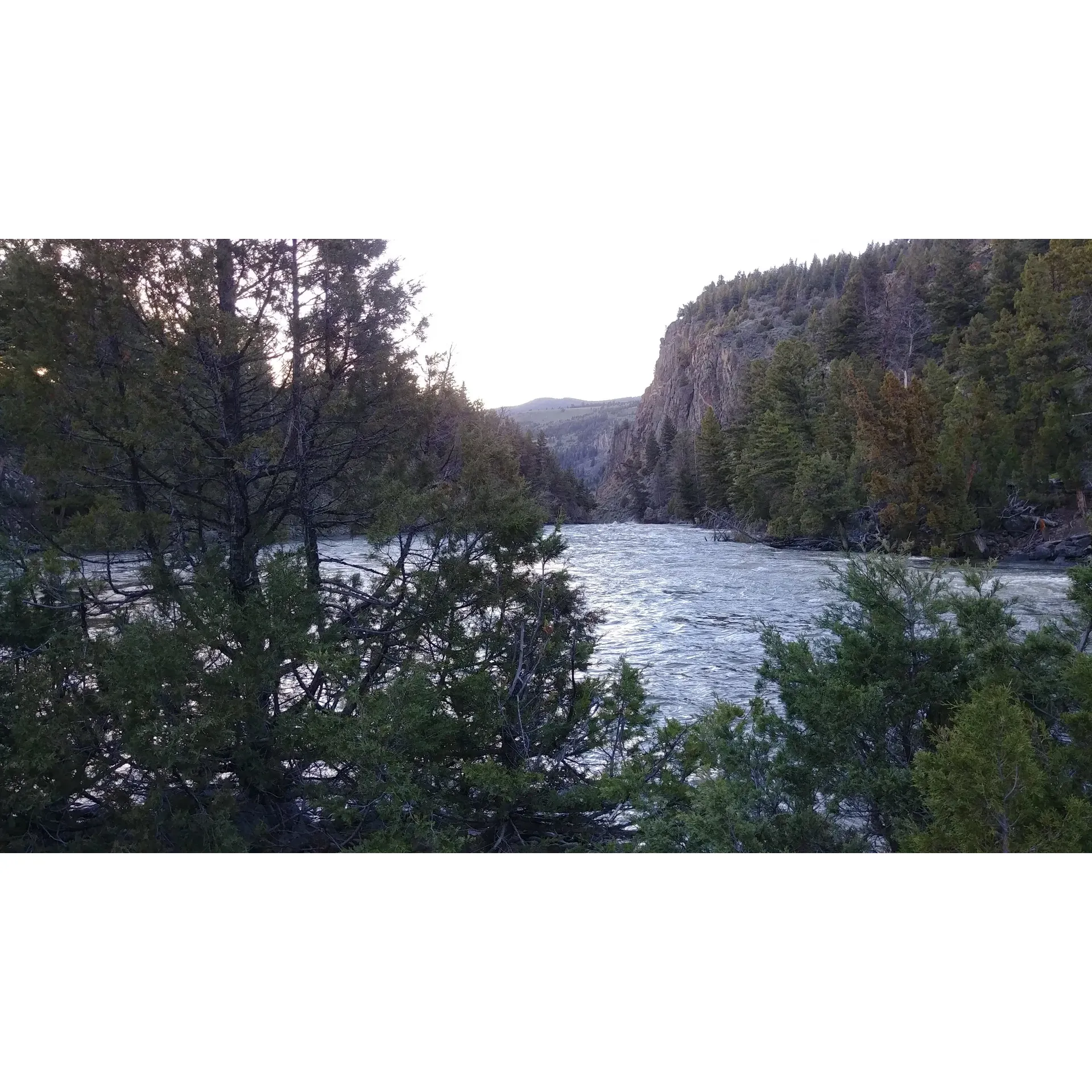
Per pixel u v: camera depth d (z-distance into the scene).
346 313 7.04
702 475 70.69
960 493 34.38
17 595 5.79
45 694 5.56
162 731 5.30
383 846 5.11
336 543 9.31
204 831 5.34
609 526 69.38
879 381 50.31
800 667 6.44
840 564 9.63
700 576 28.14
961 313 57.25
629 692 6.48
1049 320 35.31
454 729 6.09
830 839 5.05
